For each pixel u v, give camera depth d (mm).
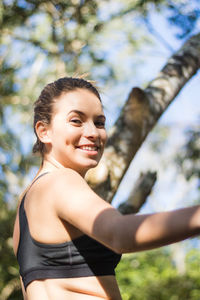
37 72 7344
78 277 1672
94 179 2914
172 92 3475
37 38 6480
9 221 7426
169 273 7262
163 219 1300
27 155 7742
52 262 1678
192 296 7125
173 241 1289
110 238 1381
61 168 1809
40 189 1704
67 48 6625
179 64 3646
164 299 7047
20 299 7320
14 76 7461
